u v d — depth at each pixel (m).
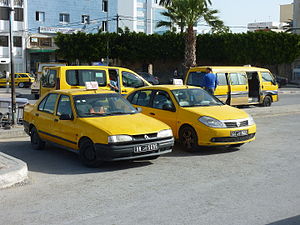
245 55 40.56
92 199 5.69
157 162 8.01
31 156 8.66
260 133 11.57
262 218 4.91
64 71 13.14
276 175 6.93
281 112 16.39
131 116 8.15
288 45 41.75
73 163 7.98
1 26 45.59
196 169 7.40
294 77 47.19
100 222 4.80
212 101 9.84
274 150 9.12
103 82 13.49
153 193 5.94
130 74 14.24
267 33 41.00
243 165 7.70
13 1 46.03
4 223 4.82
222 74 16.09
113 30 54.25
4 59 45.97
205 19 32.53
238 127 8.65
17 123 12.00
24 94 28.06
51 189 6.20
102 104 8.38
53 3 49.06
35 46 48.28
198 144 8.66
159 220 4.84
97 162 7.41
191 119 8.80
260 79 17.89
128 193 5.95
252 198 5.68
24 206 5.42
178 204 5.43
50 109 8.89
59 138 8.33
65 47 41.62
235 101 16.50
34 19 48.00
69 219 4.92
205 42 40.72
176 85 10.20
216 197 5.73
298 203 5.46
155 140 7.53
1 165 6.76
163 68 43.53
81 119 7.80
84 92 8.61
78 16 51.16
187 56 32.00
